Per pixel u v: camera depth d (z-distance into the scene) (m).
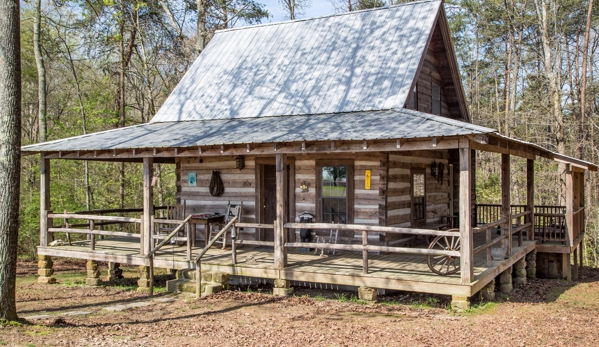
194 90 17.61
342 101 14.43
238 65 17.91
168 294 12.06
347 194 13.66
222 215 14.59
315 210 14.06
